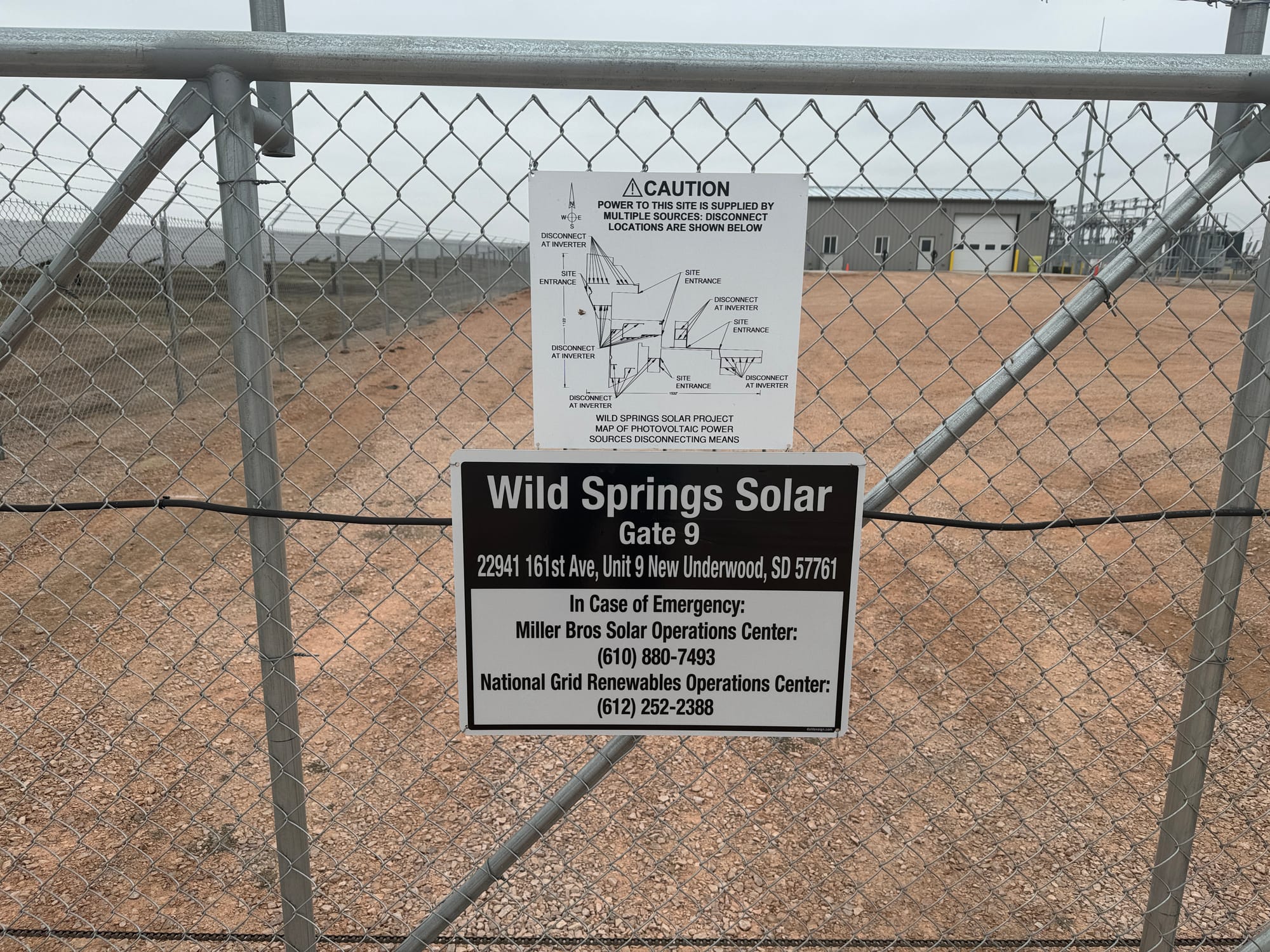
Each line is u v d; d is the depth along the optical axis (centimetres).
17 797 340
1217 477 812
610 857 308
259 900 290
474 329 1727
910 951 268
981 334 186
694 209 164
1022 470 859
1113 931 277
